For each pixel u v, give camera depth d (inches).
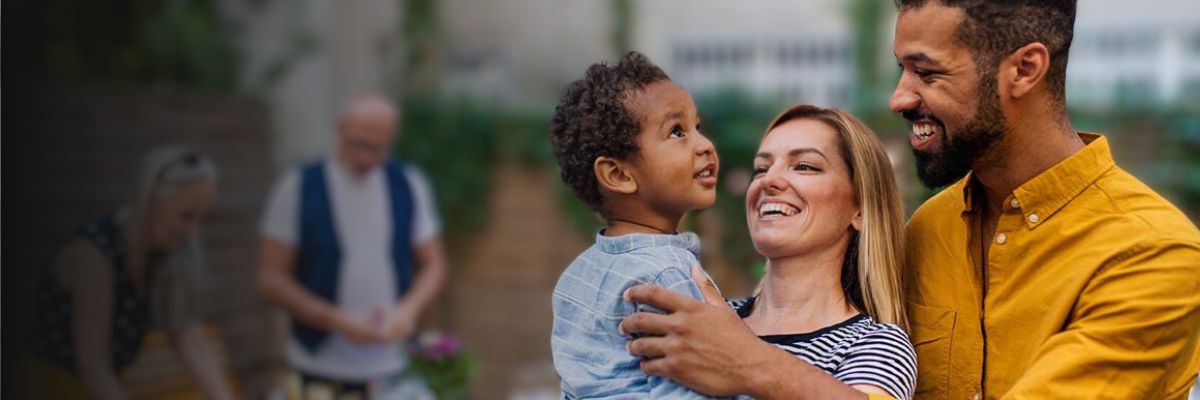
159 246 121.6
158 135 173.3
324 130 217.6
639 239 59.9
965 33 56.9
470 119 220.5
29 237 153.2
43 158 158.9
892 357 57.8
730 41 216.5
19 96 159.6
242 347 187.2
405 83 228.5
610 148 60.1
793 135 62.3
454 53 229.8
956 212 64.0
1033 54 56.8
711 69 218.2
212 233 181.6
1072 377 55.1
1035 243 59.5
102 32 184.5
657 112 59.8
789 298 62.2
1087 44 198.4
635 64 61.7
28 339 119.6
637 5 221.0
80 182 162.4
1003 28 56.4
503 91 227.5
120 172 167.8
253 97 194.4
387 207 157.8
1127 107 183.8
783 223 61.0
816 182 60.9
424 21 228.4
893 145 180.7
